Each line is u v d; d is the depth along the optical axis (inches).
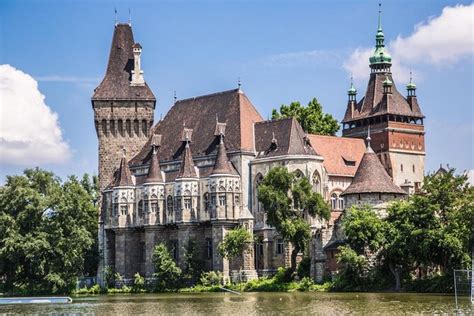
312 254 6427.2
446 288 5349.4
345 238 6176.2
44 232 7135.8
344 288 5895.7
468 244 5280.5
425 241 5354.3
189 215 7303.2
